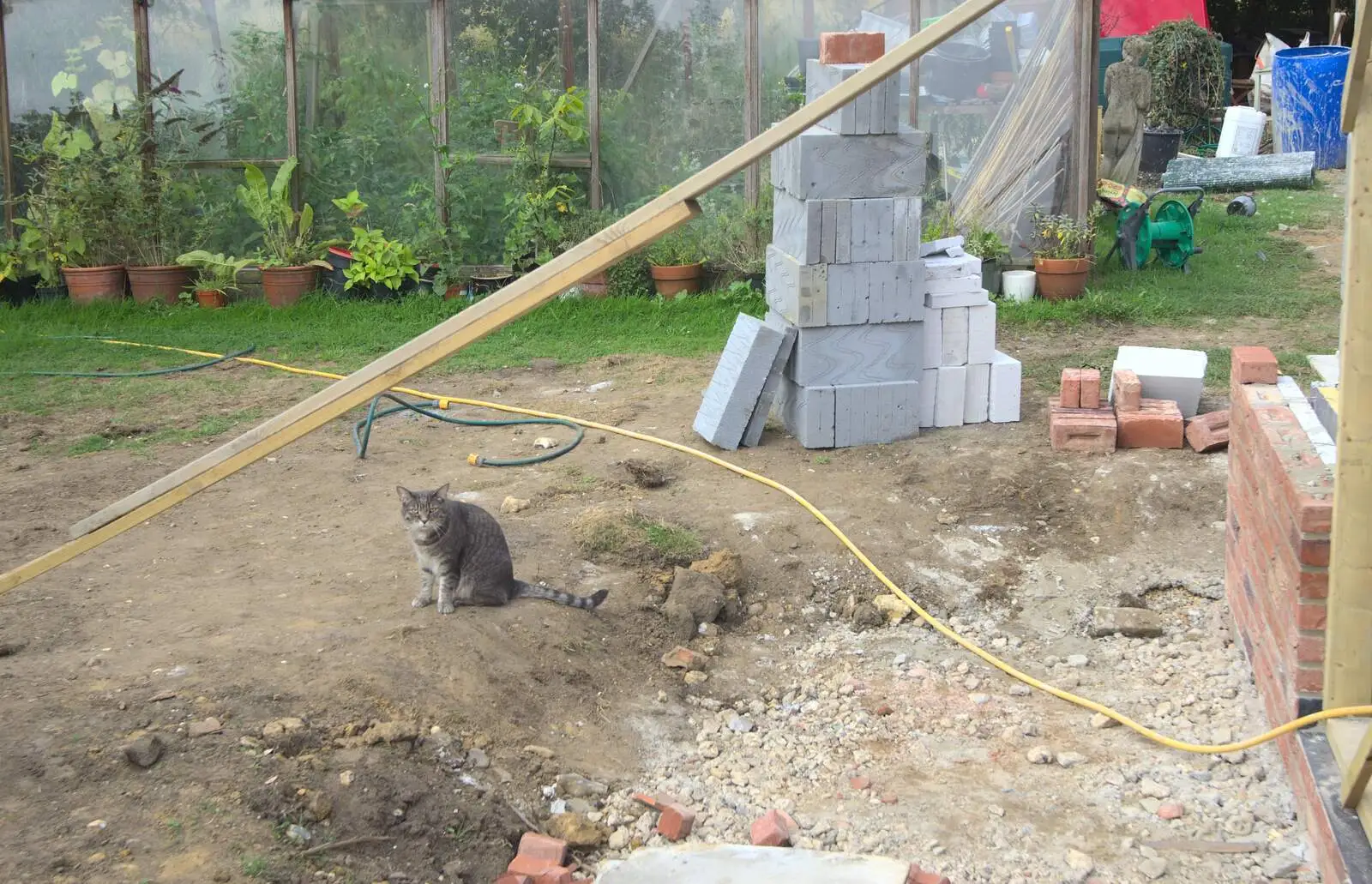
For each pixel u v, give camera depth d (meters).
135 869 4.06
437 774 4.99
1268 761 5.38
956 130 13.57
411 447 9.28
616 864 4.69
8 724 4.74
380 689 5.34
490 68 14.14
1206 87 21.62
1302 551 4.78
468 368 11.59
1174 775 5.36
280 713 5.05
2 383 11.16
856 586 7.29
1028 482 8.20
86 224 13.95
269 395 10.73
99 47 14.23
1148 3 22.31
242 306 13.81
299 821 4.49
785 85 13.95
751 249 13.64
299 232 14.23
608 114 14.12
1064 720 5.96
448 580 6.11
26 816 4.24
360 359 11.85
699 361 11.55
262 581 6.65
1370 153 4.15
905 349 8.98
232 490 8.35
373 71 14.29
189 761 4.62
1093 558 7.54
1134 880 4.68
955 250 9.45
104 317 13.44
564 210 14.15
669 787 5.36
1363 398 4.34
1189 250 13.96
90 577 6.74
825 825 5.08
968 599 7.24
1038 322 12.20
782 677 6.52
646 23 13.89
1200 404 9.27
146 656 5.47
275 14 14.16
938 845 4.93
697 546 7.44
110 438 9.62
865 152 8.51
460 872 4.57
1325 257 14.49
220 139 14.52
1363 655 4.60
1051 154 13.22
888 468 8.62
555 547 7.24
